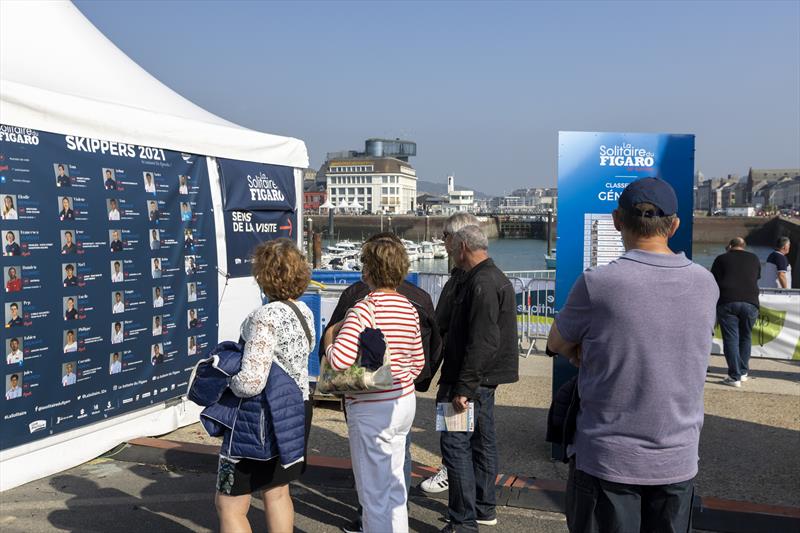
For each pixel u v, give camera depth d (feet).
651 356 7.89
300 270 11.29
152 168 19.53
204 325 21.66
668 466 7.93
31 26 19.31
